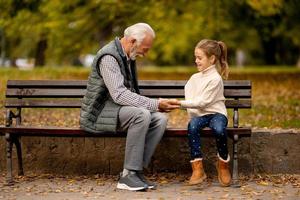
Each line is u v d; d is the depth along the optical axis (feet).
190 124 21.50
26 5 52.75
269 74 67.15
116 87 20.95
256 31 74.02
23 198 19.89
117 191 20.90
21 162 23.68
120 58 21.30
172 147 23.98
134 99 21.04
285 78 60.18
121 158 23.99
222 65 22.12
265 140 23.73
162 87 23.98
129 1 50.47
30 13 52.95
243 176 23.58
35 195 20.34
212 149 23.85
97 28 55.42
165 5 53.16
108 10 51.60
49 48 61.05
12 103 23.72
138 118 20.83
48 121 29.50
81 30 55.83
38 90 23.81
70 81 23.85
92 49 59.16
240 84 23.27
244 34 82.23
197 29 63.77
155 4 51.90
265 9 49.60
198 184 21.85
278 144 23.75
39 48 68.08
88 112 21.40
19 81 23.89
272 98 41.39
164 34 59.11
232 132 21.59
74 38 56.90
